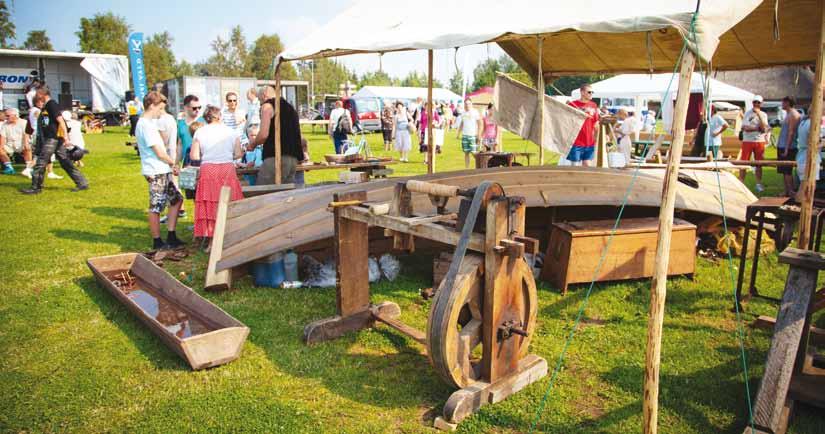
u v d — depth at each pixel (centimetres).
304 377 362
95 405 328
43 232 743
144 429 305
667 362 386
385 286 533
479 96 3238
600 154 967
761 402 295
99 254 641
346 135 1483
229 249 539
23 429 305
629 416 319
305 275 557
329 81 7544
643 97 1822
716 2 306
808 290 315
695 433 306
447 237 324
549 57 924
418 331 396
